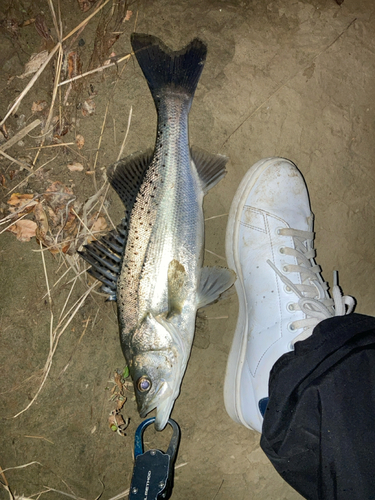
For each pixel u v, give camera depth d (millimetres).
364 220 538
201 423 516
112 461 509
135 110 500
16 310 491
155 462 454
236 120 507
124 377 495
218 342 516
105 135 497
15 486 497
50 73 492
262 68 511
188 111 454
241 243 490
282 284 474
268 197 485
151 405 447
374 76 533
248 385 468
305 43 518
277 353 455
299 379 378
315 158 522
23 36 489
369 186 537
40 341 495
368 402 349
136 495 448
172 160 446
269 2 511
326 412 353
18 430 496
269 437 390
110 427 504
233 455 522
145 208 443
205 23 502
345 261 535
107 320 503
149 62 463
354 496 348
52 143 493
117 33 497
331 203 528
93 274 458
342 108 526
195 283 458
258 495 528
